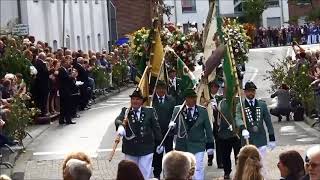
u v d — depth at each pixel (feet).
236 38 90.38
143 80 62.23
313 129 81.97
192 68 80.53
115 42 183.83
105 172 63.00
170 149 57.67
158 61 65.16
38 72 91.25
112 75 139.03
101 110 109.70
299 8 305.53
